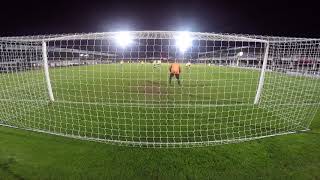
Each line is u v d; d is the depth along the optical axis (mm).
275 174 4438
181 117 7387
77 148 5320
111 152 5164
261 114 7691
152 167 4609
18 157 4891
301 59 9461
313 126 6699
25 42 8688
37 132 6133
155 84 13188
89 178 4258
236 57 9352
